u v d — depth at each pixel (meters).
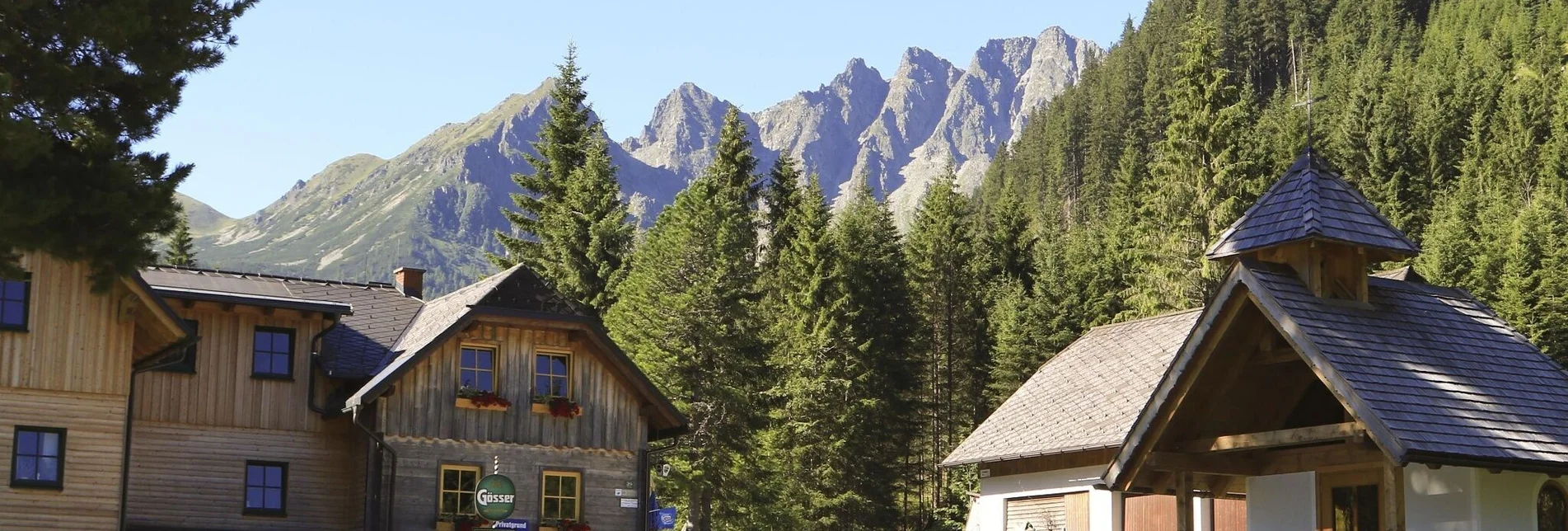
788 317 62.44
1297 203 19.30
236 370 32.47
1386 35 174.62
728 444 42.84
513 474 32.75
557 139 61.81
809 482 53.84
